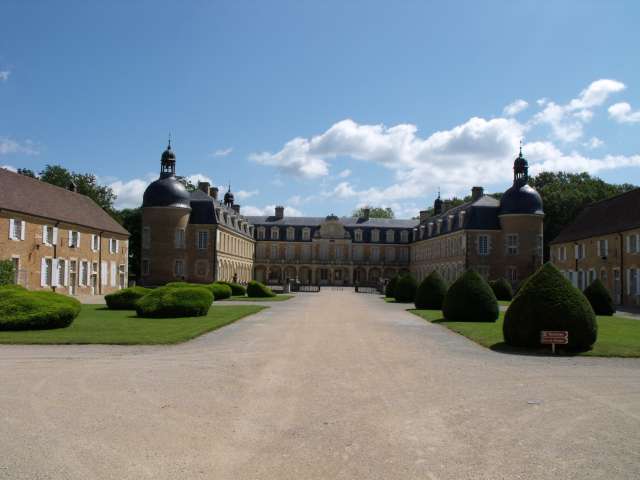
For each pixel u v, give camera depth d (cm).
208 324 2092
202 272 6619
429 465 660
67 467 637
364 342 1714
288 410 891
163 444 720
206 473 627
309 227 10206
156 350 1486
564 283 1609
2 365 1238
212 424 809
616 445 739
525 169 6431
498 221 6438
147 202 6300
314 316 2705
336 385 1078
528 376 1191
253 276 10006
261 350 1514
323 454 693
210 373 1174
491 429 802
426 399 973
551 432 792
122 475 617
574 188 7394
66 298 2012
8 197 3706
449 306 2442
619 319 2698
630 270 4306
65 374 1138
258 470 638
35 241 3900
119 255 5391
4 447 700
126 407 890
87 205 5131
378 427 805
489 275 6400
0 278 2959
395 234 10194
